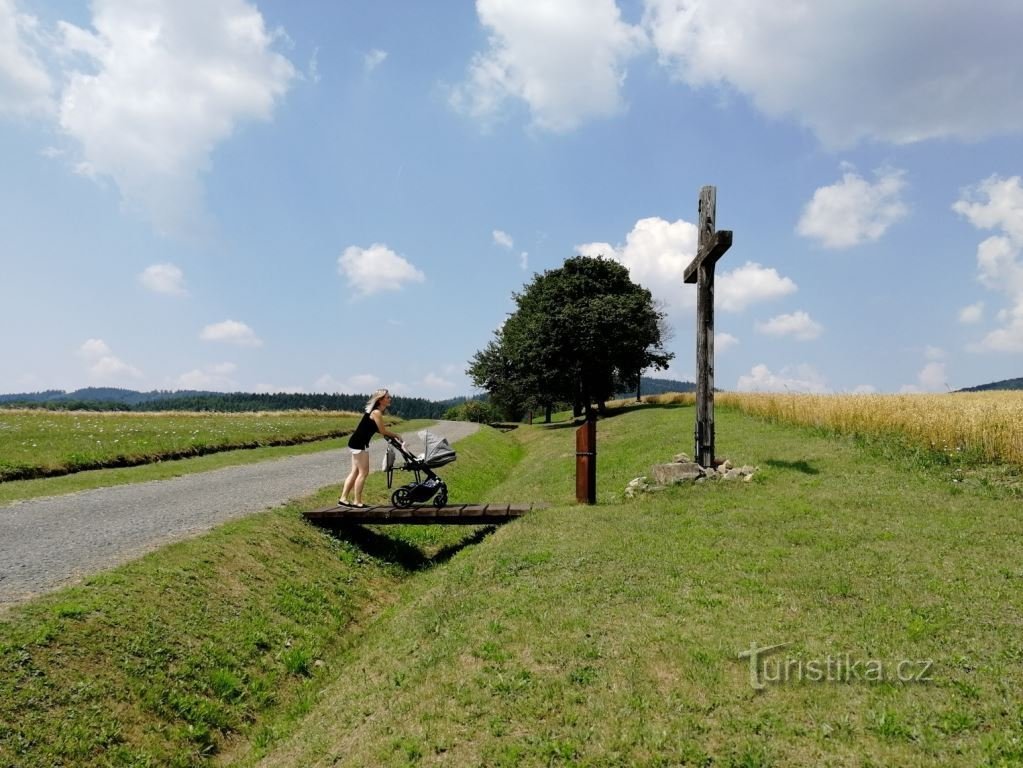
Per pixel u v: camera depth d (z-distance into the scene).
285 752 5.69
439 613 7.68
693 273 14.87
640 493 13.27
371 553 12.21
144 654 6.74
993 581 6.86
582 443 13.12
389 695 5.96
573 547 9.31
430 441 13.60
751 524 9.90
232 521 11.34
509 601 7.50
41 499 13.41
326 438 33.62
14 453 17.31
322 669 7.82
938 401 21.12
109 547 9.49
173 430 28.42
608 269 51.88
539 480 20.31
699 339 14.23
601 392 52.81
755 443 18.72
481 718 5.10
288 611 8.90
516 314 57.47
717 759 4.27
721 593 7.07
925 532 8.81
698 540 9.17
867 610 6.35
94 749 5.45
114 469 18.14
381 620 9.38
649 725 4.69
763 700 4.89
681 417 32.34
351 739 5.39
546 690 5.33
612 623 6.50
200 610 7.94
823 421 20.09
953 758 4.05
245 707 6.77
